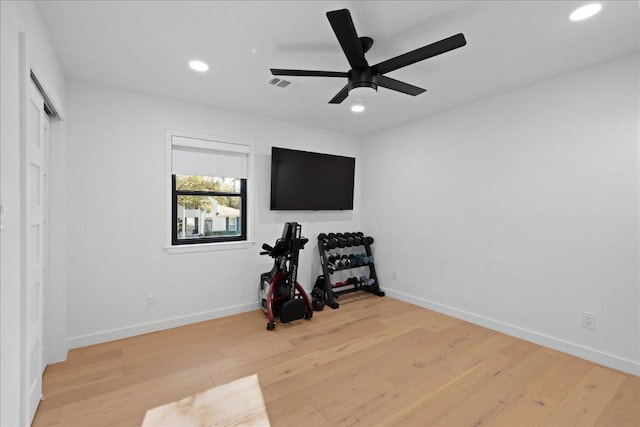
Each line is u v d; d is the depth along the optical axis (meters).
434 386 2.07
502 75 2.55
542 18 1.79
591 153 2.39
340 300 4.03
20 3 1.35
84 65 2.35
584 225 2.43
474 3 1.66
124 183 2.80
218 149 3.33
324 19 1.81
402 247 4.01
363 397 1.95
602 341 2.34
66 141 2.53
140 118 2.88
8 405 1.20
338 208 4.28
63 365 2.31
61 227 2.37
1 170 1.12
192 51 2.17
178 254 3.09
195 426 1.69
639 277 2.17
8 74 1.20
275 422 1.73
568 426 1.70
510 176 2.89
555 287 2.59
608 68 2.30
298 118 3.73
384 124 4.00
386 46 2.10
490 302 3.06
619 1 1.64
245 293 3.54
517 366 2.32
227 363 2.37
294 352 2.55
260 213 3.65
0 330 1.11
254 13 1.75
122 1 1.63
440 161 3.53
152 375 2.19
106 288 2.72
